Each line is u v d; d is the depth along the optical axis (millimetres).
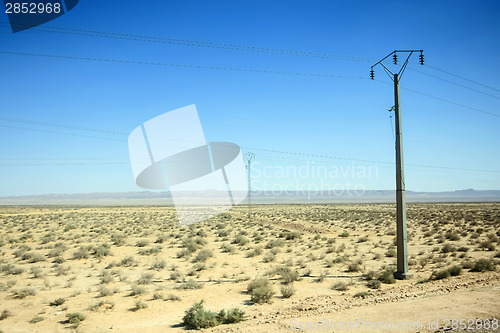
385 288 20234
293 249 39125
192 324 14789
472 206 148000
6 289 21750
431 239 44469
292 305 17125
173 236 51500
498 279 19625
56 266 30000
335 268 27516
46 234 52594
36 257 32594
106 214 112000
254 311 16594
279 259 32719
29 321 16109
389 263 29141
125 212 125188
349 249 38219
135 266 30297
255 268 28484
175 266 28859
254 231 59188
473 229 54875
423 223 69000
